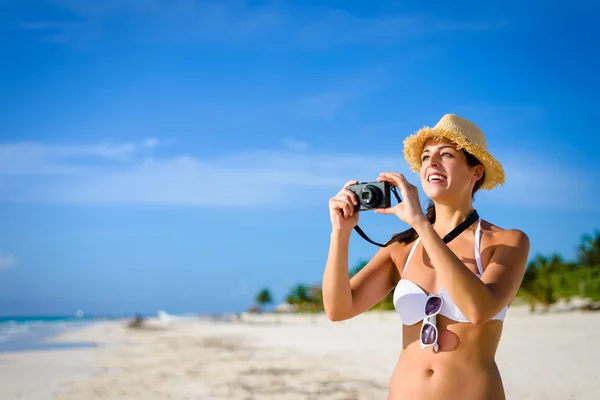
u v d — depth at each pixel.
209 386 10.77
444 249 2.01
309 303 92.00
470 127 2.36
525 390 8.55
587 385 8.87
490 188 2.45
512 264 2.14
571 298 50.81
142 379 12.41
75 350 24.20
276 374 12.32
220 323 71.00
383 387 9.96
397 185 2.21
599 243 55.44
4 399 10.13
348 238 2.34
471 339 2.15
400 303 2.30
